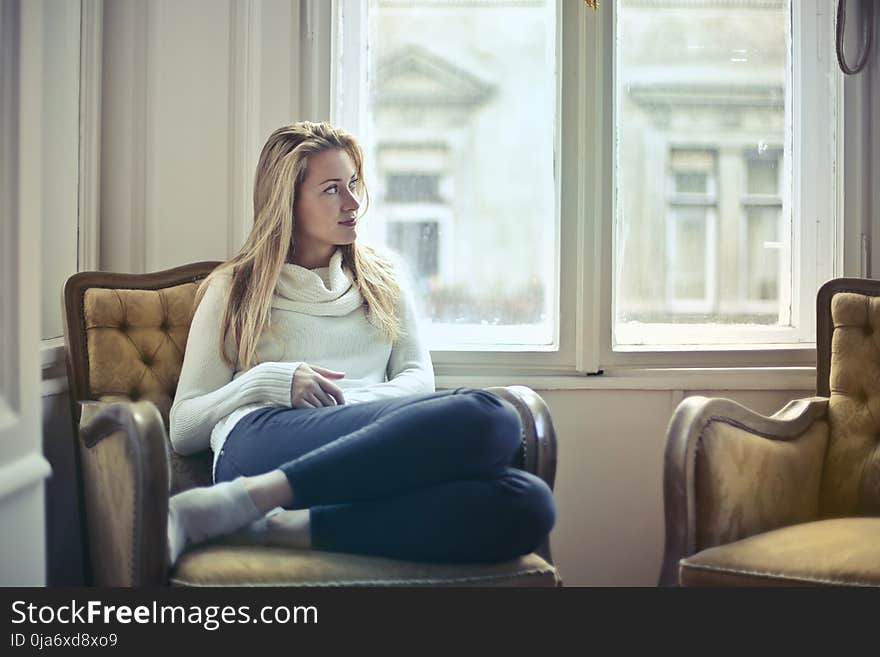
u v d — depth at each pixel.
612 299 2.35
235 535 1.47
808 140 2.47
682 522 1.61
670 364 2.37
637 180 2.46
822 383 2.10
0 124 1.10
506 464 1.52
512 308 2.46
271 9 2.34
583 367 2.34
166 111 2.34
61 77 2.24
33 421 1.17
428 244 2.46
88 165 2.30
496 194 2.46
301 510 1.50
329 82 2.36
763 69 2.47
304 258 2.00
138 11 2.34
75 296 2.00
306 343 1.88
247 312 1.85
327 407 1.66
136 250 2.35
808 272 2.48
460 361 2.36
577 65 2.34
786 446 1.82
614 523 2.35
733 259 2.48
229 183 2.34
